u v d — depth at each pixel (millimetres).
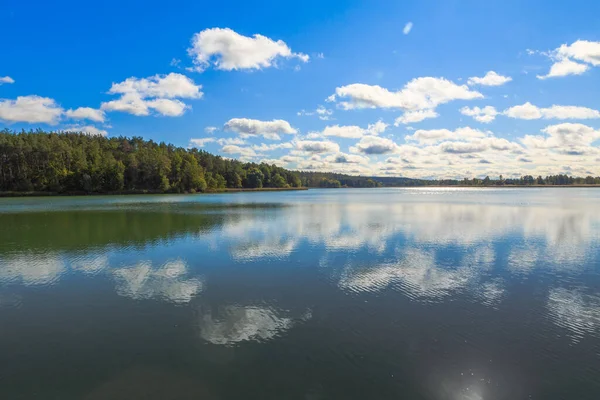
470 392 8062
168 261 20109
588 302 13500
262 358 9500
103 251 22938
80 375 8852
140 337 10805
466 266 18734
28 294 14781
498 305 13172
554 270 17953
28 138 127625
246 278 16656
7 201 83250
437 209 55156
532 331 11016
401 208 57781
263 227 33719
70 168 124625
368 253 21828
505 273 17406
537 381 8469
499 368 9000
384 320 11836
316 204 70812
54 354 9883
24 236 29281
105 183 124938
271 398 7879
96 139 164875
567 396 7941
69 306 13414
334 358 9477
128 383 8500
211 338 10672
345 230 31391
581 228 32562
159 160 140500
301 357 9531
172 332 11117
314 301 13625
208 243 25406
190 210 55312
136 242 26031
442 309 12797
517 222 37125
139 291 15023
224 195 129250
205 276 17078
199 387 8297
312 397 7895
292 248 23406
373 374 8742
